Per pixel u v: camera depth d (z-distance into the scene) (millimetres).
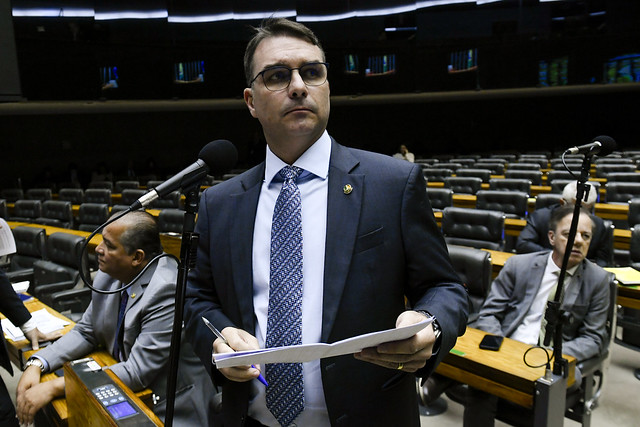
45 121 13625
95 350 2141
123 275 1943
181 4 12062
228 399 1078
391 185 1020
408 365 849
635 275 2973
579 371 2068
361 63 13938
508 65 14188
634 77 13688
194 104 12898
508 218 4812
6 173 13141
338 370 979
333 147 1102
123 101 11711
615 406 2729
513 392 1861
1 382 1787
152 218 2008
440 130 18125
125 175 14055
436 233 1041
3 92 5742
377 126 17688
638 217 4145
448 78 14219
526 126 18297
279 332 990
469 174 7855
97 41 11164
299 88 975
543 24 13977
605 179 6570
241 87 12875
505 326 2498
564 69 14086
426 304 935
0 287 2115
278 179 1089
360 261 983
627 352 3367
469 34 14086
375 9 13844
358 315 969
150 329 1856
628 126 17672
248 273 1060
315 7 13500
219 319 1074
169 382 976
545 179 8016
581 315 2301
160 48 11938
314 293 998
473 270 2699
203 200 1195
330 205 1021
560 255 2332
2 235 3174
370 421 997
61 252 3617
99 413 1362
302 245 1017
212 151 1018
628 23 13562
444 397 2883
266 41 1018
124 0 11430
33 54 10406
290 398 1012
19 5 10148
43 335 2275
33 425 2186
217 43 12547
